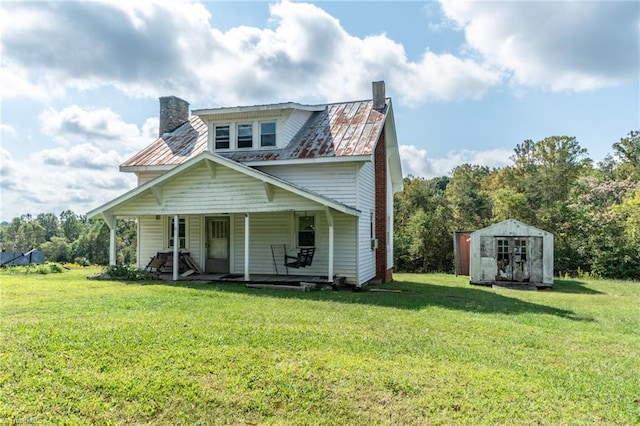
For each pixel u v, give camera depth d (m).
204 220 15.49
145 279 13.73
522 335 6.68
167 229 15.89
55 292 10.26
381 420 3.66
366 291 12.29
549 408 3.92
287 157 13.81
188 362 4.84
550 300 11.43
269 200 12.54
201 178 13.23
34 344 5.35
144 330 6.15
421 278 18.94
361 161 13.27
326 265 14.07
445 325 7.24
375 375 4.57
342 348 5.55
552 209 25.81
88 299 9.05
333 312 8.14
